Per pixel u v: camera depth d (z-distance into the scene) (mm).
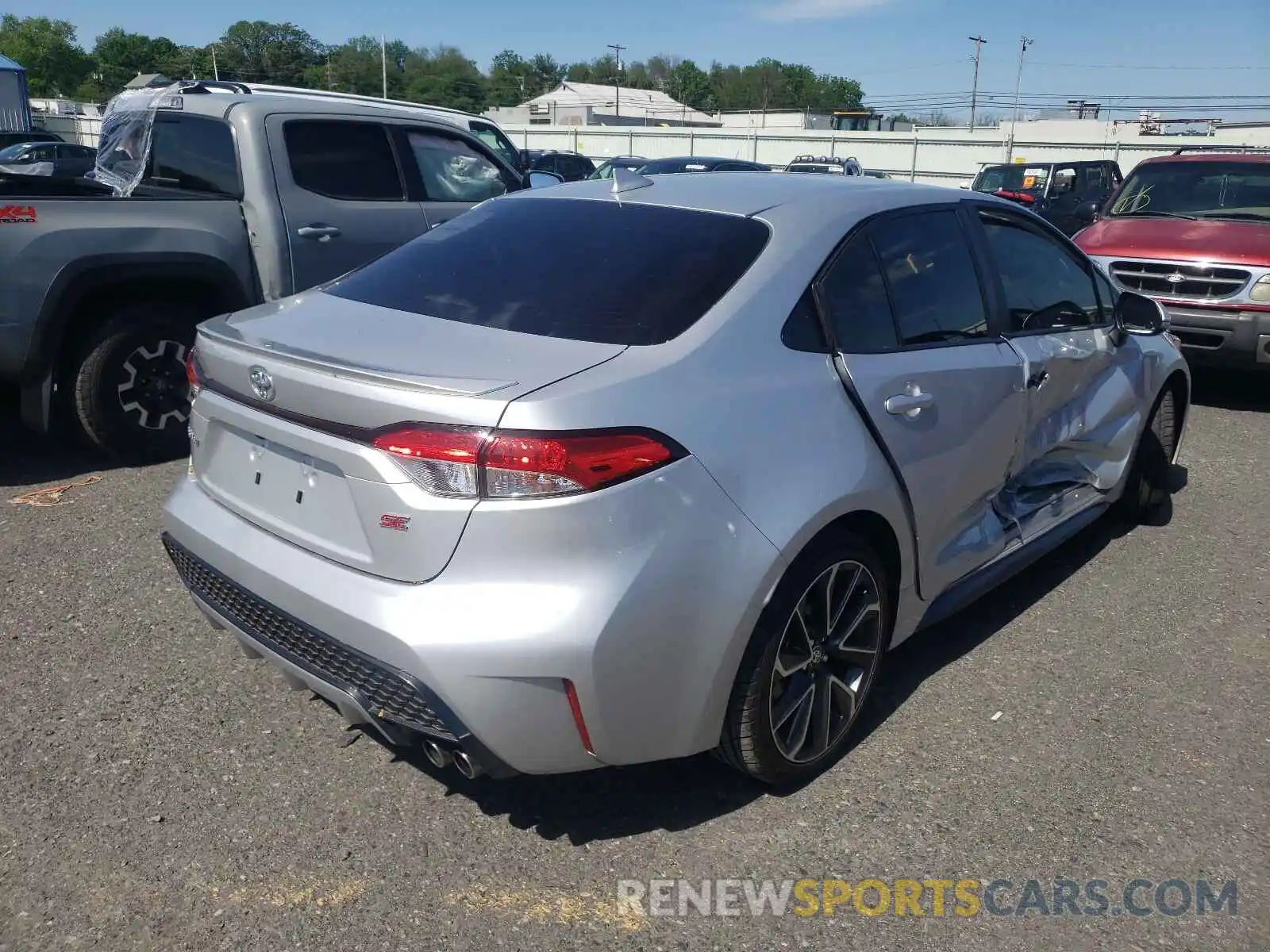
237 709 3436
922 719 3494
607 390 2514
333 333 2889
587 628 2402
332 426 2574
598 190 3648
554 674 2414
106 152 6781
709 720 2703
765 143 41062
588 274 3064
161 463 5801
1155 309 4586
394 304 3125
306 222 6070
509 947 2496
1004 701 3621
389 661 2461
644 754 2627
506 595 2408
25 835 2816
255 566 2766
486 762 2498
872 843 2875
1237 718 3559
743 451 2680
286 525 2768
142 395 5652
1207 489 5984
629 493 2447
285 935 2512
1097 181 19516
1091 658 3945
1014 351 3840
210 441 3055
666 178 3723
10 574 4344
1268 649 4062
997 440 3707
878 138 37625
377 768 3152
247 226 5926
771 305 2967
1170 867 2814
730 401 2715
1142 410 4914
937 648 3996
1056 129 50469
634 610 2453
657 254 3105
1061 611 4352
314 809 2959
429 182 6867
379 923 2555
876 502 3035
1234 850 2889
